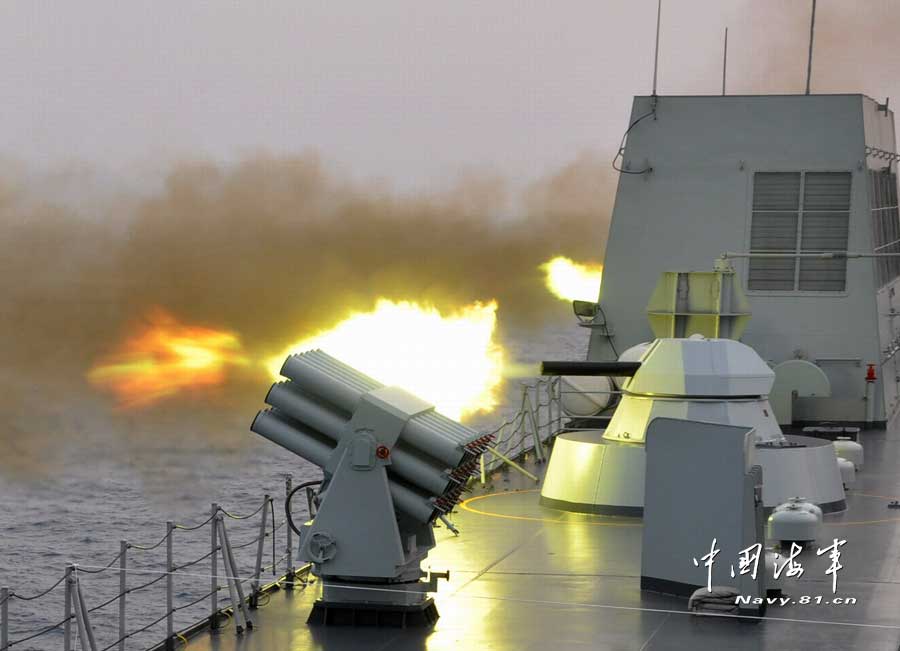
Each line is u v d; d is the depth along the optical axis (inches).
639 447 634.2
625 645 414.9
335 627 435.2
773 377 653.3
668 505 478.9
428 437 428.8
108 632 817.5
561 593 480.7
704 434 470.3
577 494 641.0
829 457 642.8
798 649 410.6
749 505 458.6
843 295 932.6
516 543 569.9
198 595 903.1
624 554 547.5
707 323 859.4
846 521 615.2
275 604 465.7
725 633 427.8
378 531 431.8
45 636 807.1
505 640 420.2
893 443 856.3
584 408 894.4
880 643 416.2
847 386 927.0
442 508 434.3
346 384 435.5
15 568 926.4
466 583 496.4
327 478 446.6
